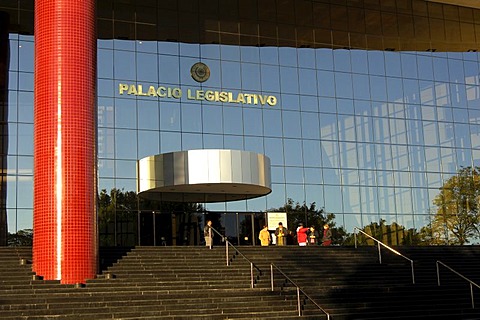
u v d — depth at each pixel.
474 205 40.62
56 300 19.38
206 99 36.00
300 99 38.09
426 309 22.05
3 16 32.84
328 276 24.97
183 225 34.38
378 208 38.47
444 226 39.69
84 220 22.98
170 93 35.28
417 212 39.28
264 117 37.12
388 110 39.97
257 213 35.91
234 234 35.25
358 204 38.06
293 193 36.84
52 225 22.73
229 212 35.38
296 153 37.38
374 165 38.94
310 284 23.64
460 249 32.25
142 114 34.53
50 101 23.48
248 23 37.84
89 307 19.19
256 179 32.16
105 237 32.59
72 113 23.44
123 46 34.88
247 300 20.95
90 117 23.86
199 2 36.91
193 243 34.34
